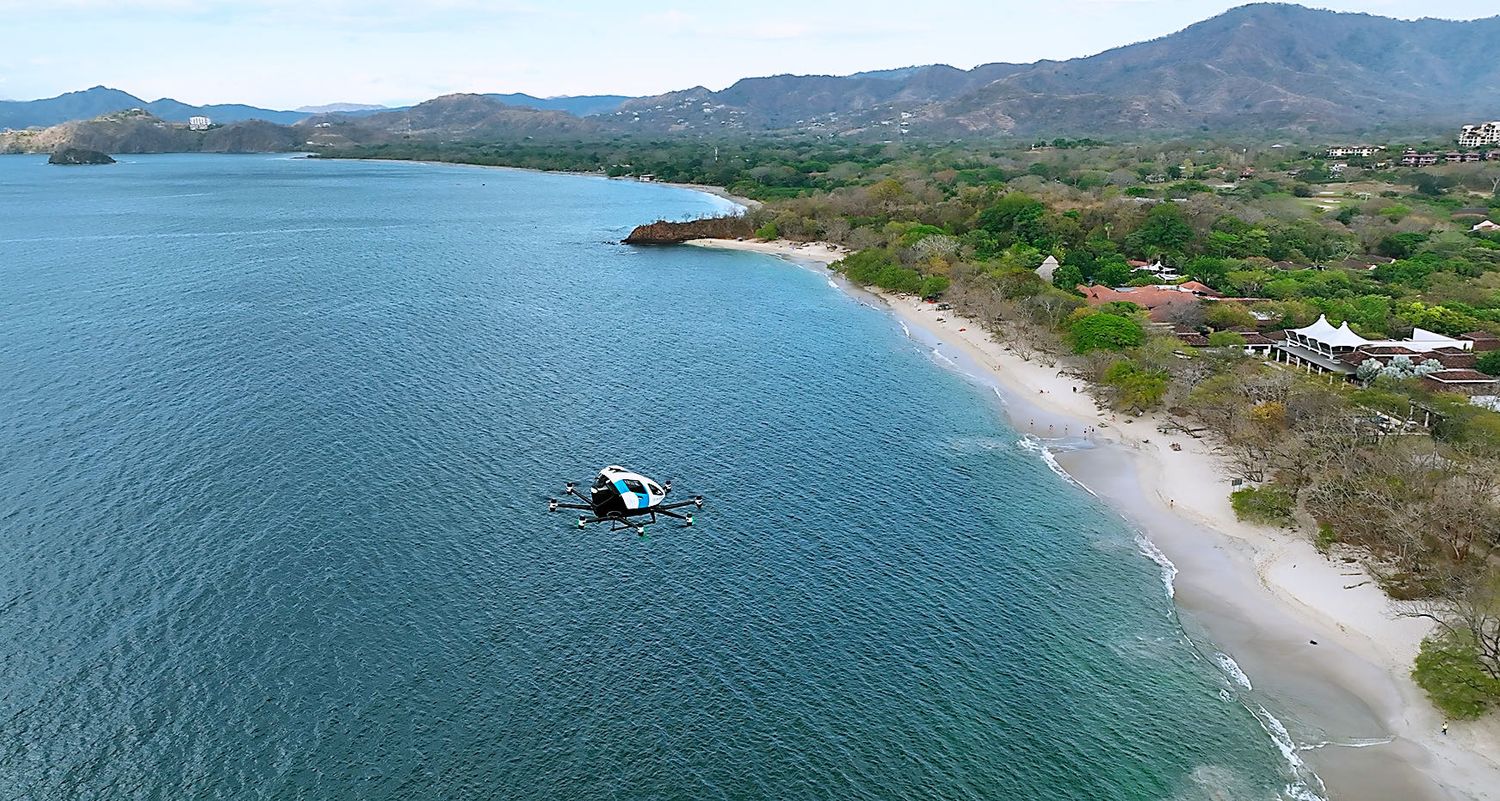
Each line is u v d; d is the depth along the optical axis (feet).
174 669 194.59
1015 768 177.68
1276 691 200.64
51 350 404.98
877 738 183.52
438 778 170.60
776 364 423.23
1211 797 171.94
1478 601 207.10
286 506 263.70
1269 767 179.11
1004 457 321.11
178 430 316.60
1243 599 235.40
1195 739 186.39
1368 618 224.53
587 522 152.97
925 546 257.34
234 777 169.07
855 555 250.57
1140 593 237.45
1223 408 330.34
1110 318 425.28
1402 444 281.13
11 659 195.72
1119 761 180.14
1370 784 174.70
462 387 375.04
